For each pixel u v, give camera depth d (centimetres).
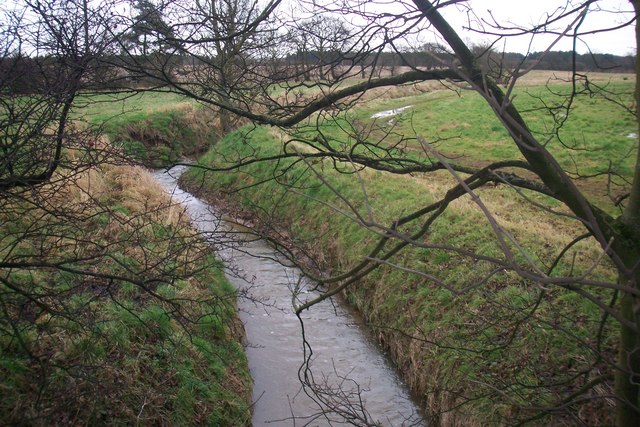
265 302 997
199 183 1752
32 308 549
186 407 606
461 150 1962
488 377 654
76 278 618
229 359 753
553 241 902
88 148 459
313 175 1476
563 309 700
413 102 3098
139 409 554
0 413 461
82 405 484
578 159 1641
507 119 196
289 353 856
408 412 725
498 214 1124
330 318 972
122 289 703
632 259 346
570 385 583
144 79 480
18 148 408
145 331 662
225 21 434
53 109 424
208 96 539
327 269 1129
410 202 1188
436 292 858
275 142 1838
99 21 421
